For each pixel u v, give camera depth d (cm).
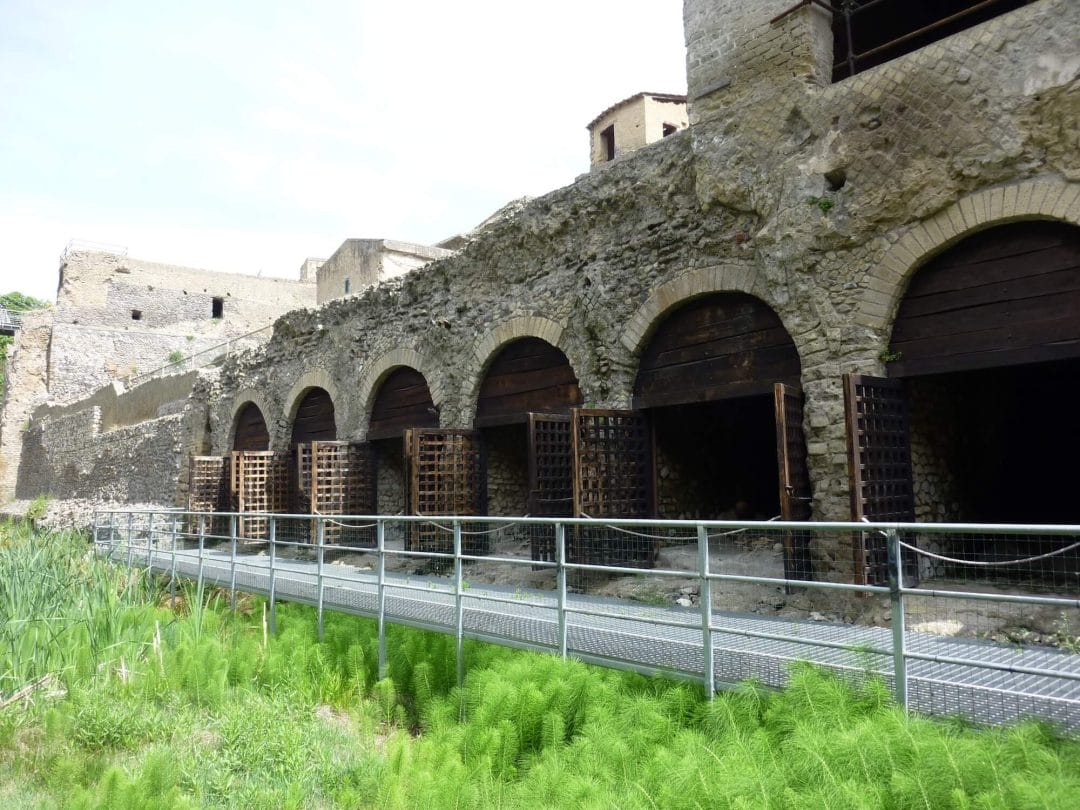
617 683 618
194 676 777
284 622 1005
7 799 537
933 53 841
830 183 930
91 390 4128
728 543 1177
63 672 770
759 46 1006
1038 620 688
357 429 1703
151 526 1380
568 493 1201
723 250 1037
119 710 682
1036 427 1208
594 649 661
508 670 663
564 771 514
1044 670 406
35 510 3384
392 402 1655
